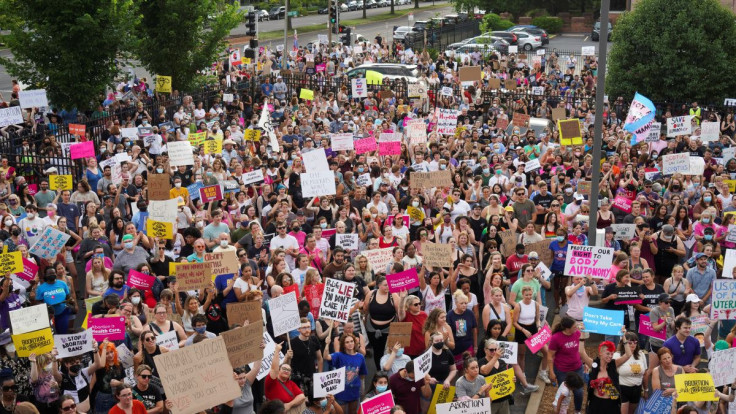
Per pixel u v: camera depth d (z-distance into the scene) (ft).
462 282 47.62
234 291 47.24
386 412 37.58
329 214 64.59
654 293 50.96
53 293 47.67
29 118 96.02
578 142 81.97
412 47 197.06
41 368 38.32
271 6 285.23
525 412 45.55
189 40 118.52
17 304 46.93
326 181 64.64
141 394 37.17
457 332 46.32
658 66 127.95
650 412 40.47
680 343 43.24
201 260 51.06
